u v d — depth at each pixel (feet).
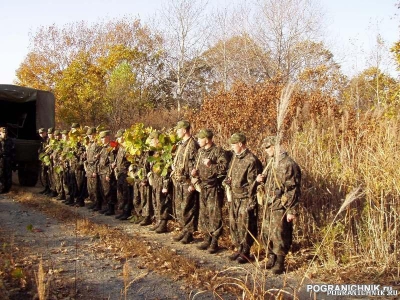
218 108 39.22
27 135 51.85
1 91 46.52
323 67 51.90
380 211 20.48
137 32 131.44
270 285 18.31
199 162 23.65
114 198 33.45
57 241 24.97
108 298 16.78
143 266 20.70
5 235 25.93
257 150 29.71
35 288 17.16
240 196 21.24
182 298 16.98
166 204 27.50
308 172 23.97
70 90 100.01
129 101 96.58
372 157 23.02
